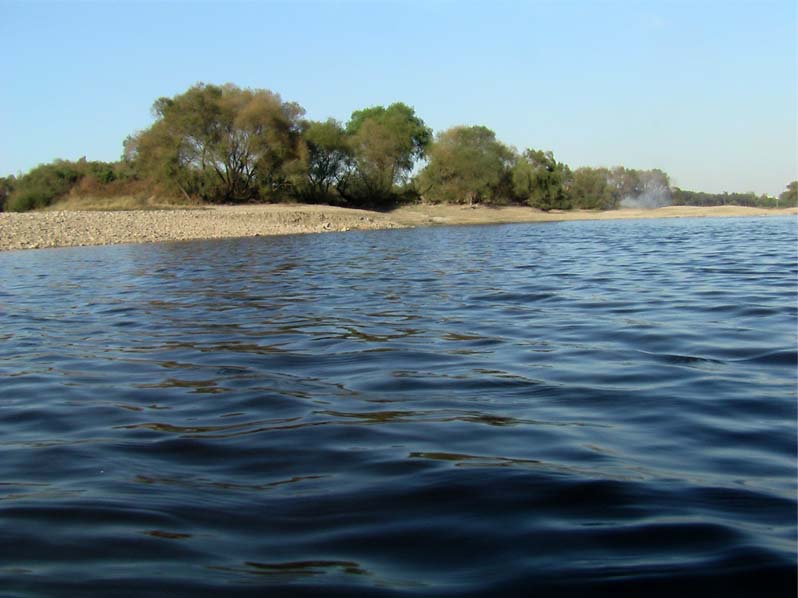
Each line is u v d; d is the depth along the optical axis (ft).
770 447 14.97
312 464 14.43
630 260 63.00
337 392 20.12
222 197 191.42
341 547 10.85
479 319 32.17
